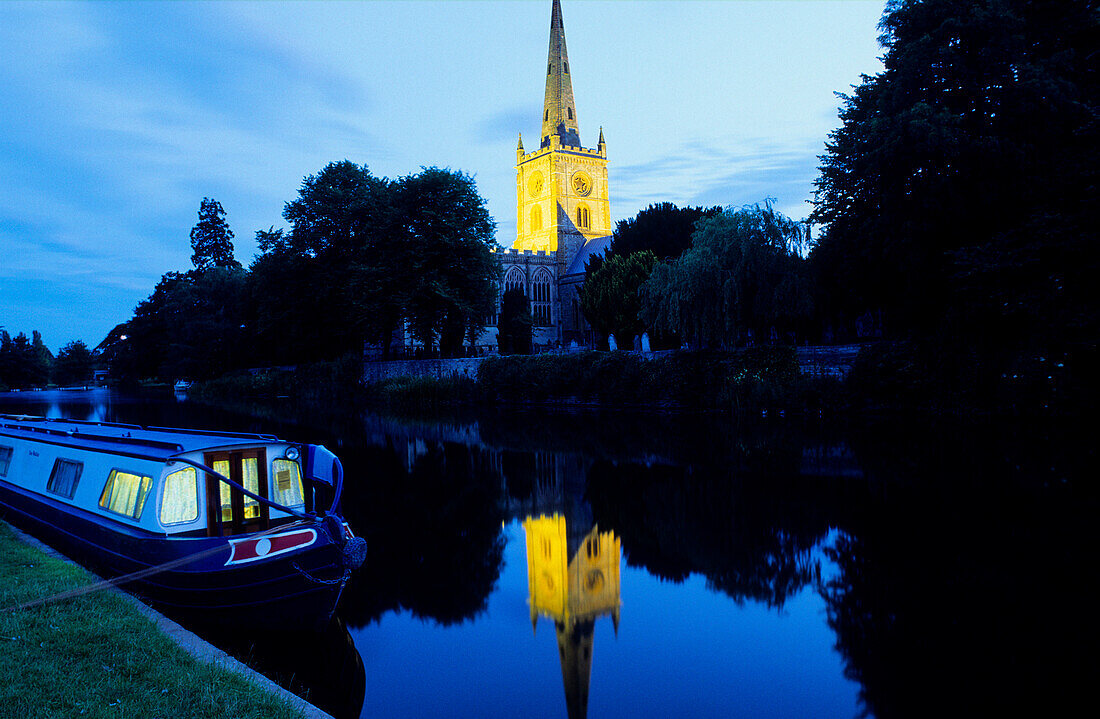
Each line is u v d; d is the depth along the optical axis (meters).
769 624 11.79
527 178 146.12
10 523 16.34
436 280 56.94
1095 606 11.62
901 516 17.33
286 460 12.56
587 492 22.36
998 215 30.98
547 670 10.39
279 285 68.44
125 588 11.12
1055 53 31.27
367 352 72.88
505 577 14.68
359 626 12.16
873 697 9.31
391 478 25.17
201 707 6.61
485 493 22.64
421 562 15.71
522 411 49.31
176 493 11.55
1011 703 8.89
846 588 12.98
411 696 9.67
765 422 36.09
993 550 14.45
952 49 32.19
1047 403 28.33
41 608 9.08
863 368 35.56
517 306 88.19
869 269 37.19
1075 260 25.73
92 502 13.33
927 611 11.78
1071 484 19.39
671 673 10.29
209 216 118.31
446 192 59.38
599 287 65.31
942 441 26.86
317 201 66.62
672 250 67.94
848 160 37.41
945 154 30.30
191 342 89.94
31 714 6.27
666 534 17.33
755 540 16.38
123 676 7.20
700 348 43.62
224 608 10.58
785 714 9.03
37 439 16.78
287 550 10.73
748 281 39.12
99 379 149.75
